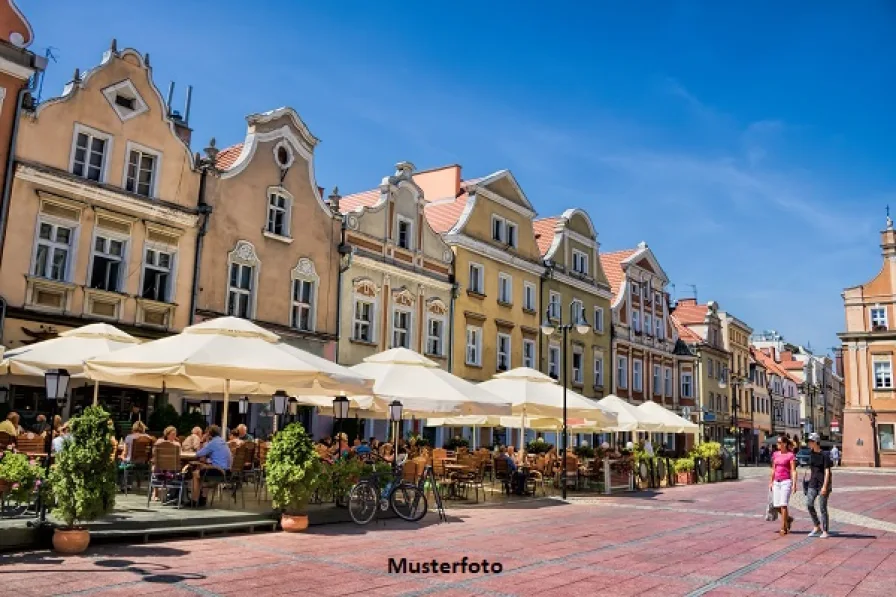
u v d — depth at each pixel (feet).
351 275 88.48
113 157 66.64
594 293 138.92
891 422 174.60
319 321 83.87
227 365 43.16
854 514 65.26
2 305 57.62
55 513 32.60
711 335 195.11
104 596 25.46
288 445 42.75
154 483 46.55
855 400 179.11
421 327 97.71
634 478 89.10
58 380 37.24
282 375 43.98
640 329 156.04
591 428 93.91
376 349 90.74
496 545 40.68
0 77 59.77
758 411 233.35
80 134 65.00
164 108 71.15
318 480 43.37
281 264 80.28
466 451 73.26
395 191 95.61
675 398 169.58
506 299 115.14
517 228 119.24
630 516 57.82
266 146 80.02
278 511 43.73
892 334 176.55
